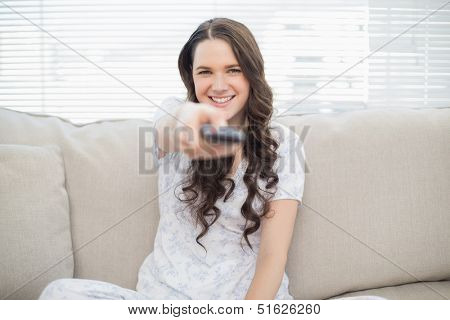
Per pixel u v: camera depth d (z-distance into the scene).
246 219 0.95
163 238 0.99
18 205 0.97
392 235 1.01
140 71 1.45
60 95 1.45
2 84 1.45
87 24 1.45
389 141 1.05
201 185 0.98
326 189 1.03
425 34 1.42
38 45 1.45
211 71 0.99
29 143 1.09
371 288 1.01
